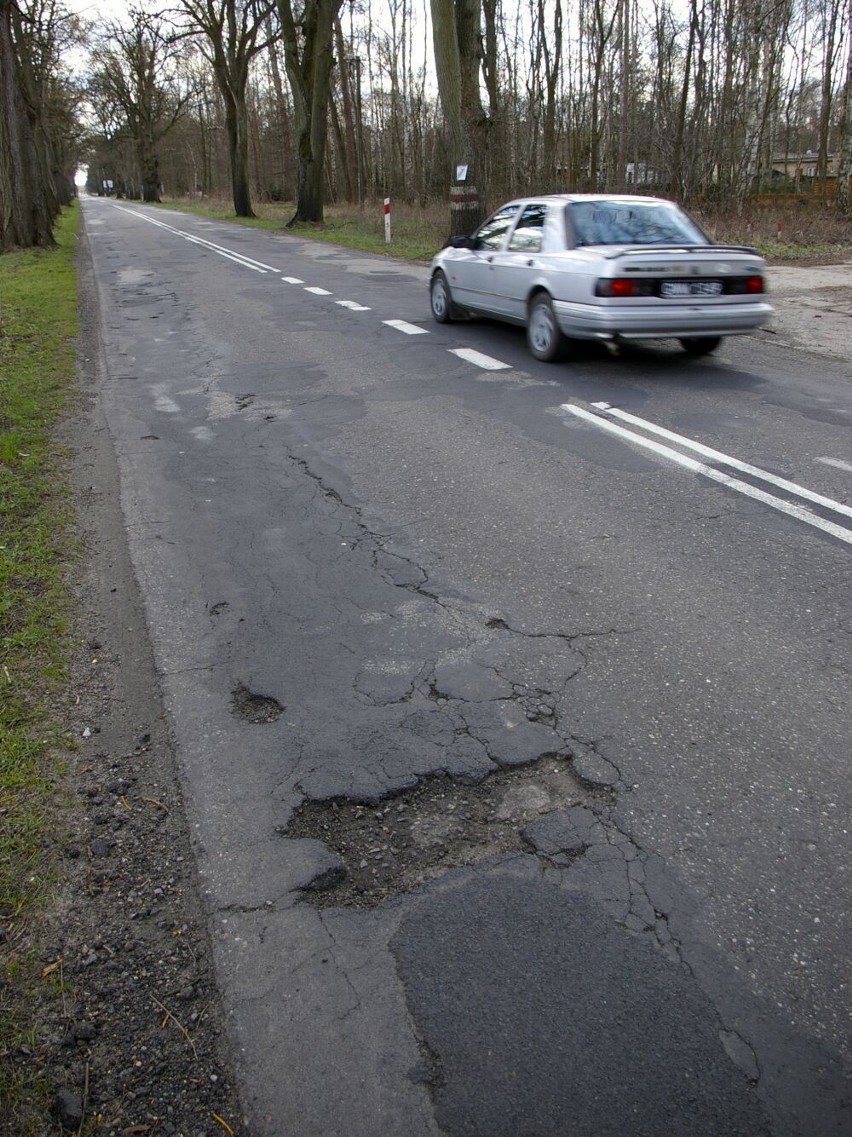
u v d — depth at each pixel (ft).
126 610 14.14
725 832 9.14
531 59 107.86
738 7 88.33
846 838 9.03
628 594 14.06
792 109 123.24
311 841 9.30
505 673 12.03
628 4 95.30
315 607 14.05
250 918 8.38
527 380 27.78
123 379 30.17
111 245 87.51
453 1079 6.81
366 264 64.03
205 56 136.15
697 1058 6.89
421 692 11.69
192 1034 7.32
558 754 10.41
